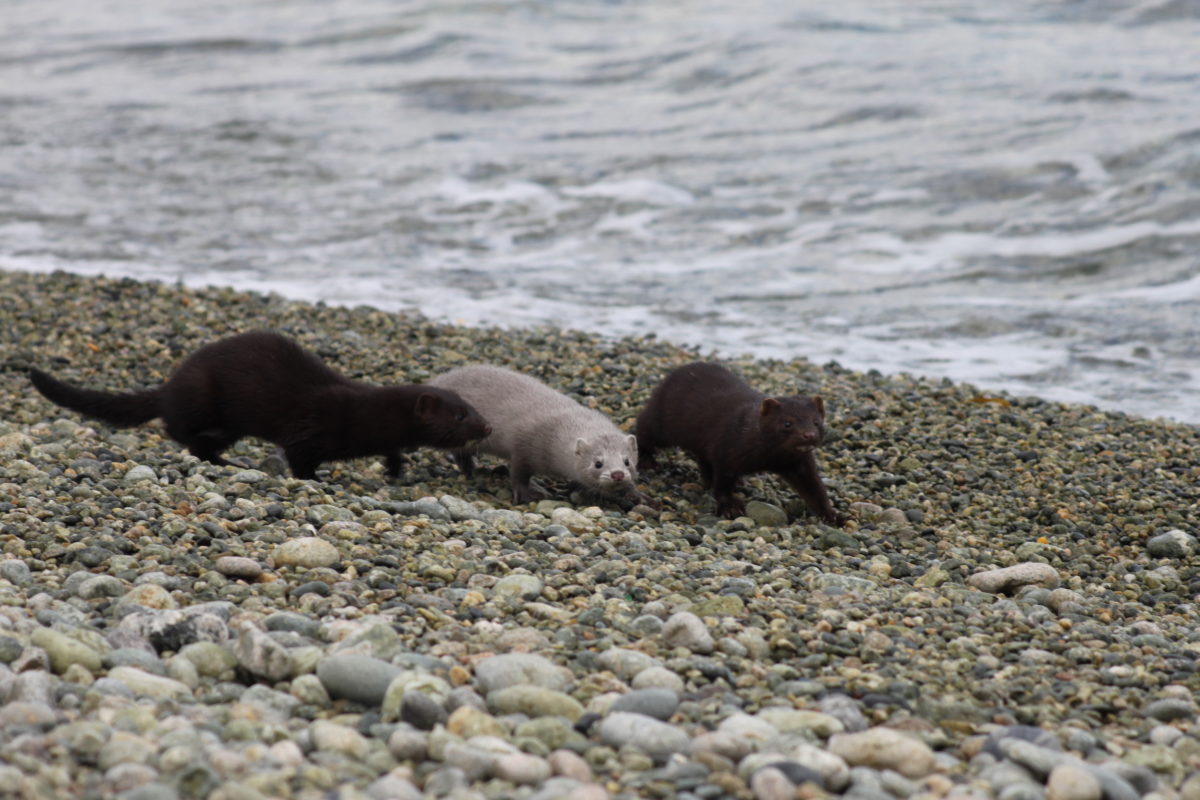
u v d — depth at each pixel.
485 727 9.59
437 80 61.97
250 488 16.42
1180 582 16.08
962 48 60.91
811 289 35.62
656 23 71.12
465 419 18.30
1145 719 11.16
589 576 14.05
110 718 9.28
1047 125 47.91
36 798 7.75
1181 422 24.58
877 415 23.05
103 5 94.06
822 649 12.26
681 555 15.56
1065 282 35.66
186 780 8.20
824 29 66.81
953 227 40.16
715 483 18.89
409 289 35.25
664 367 25.50
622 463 17.98
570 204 44.59
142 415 18.80
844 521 18.36
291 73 67.38
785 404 17.91
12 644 10.30
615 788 8.95
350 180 48.31
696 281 36.59
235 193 47.03
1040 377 28.44
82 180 48.97
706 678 11.27
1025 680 11.81
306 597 12.60
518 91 59.88
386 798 8.37
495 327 30.00
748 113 54.09
